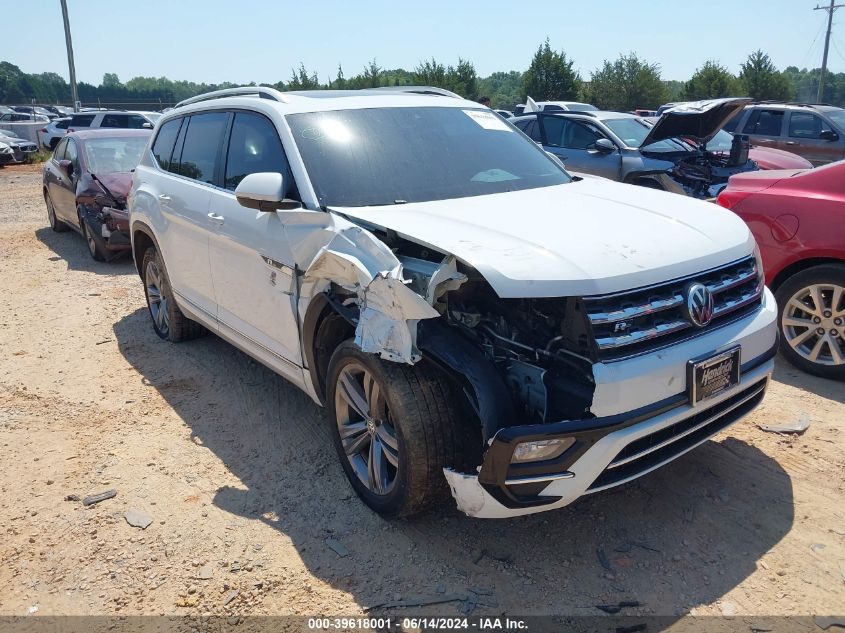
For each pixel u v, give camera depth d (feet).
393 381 9.65
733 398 10.21
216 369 17.17
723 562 9.65
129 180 29.04
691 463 12.07
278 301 12.27
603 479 9.02
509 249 9.16
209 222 14.30
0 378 17.08
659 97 159.53
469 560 9.91
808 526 10.30
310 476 12.22
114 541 10.61
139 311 22.31
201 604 9.27
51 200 34.71
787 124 41.52
